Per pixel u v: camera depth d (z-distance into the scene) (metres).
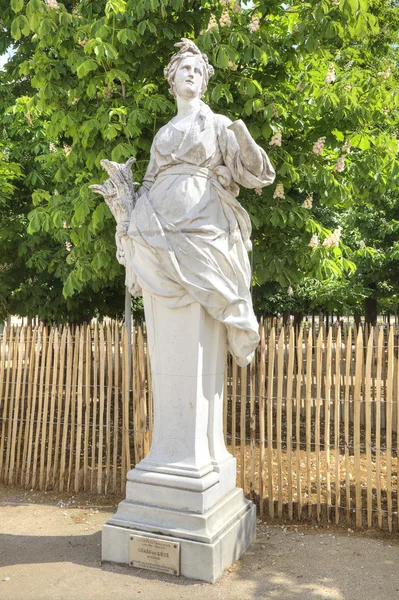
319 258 6.06
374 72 6.59
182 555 3.67
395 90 5.86
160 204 3.97
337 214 11.91
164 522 3.78
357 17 5.25
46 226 6.23
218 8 5.46
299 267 6.39
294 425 8.00
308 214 6.00
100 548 4.25
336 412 4.94
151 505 3.85
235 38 5.02
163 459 3.94
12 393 6.18
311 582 3.73
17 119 8.46
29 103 5.68
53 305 9.76
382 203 12.20
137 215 4.00
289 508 5.00
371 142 6.40
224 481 4.09
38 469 6.41
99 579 3.69
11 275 9.98
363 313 19.56
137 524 3.83
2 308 10.20
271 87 5.79
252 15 5.85
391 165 6.23
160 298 3.92
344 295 12.52
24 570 3.88
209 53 5.20
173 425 3.95
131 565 3.83
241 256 4.13
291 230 6.41
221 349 4.14
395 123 6.88
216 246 3.88
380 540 4.53
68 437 7.46
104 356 5.71
